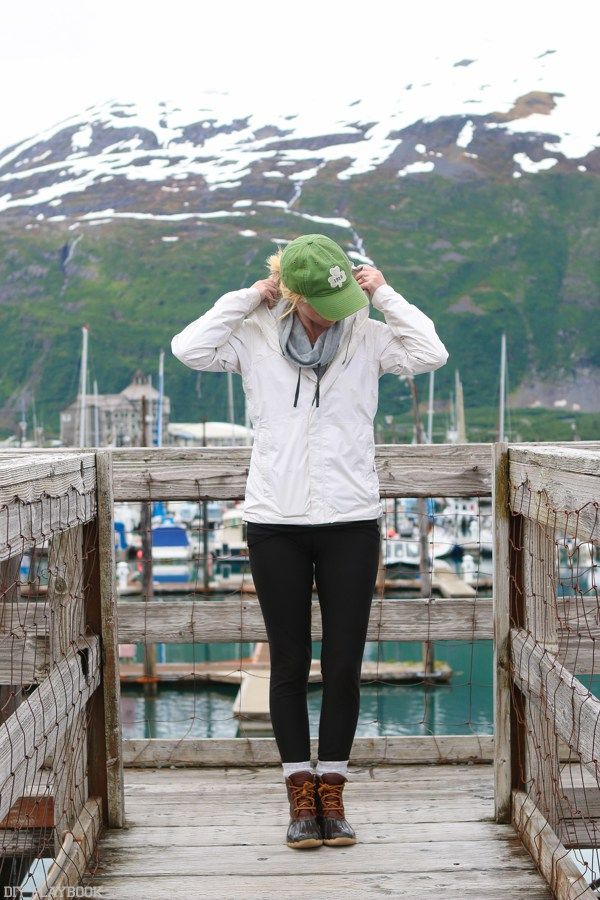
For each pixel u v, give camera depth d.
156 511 50.78
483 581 35.66
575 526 2.41
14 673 3.25
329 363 2.97
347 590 2.97
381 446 3.88
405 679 21.25
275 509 2.96
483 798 3.46
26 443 138.50
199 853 2.98
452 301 181.62
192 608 3.91
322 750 3.04
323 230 199.12
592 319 178.88
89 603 3.19
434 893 2.67
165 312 179.50
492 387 164.25
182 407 160.12
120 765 3.20
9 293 192.12
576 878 2.49
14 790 2.18
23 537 2.22
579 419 153.88
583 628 3.52
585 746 2.34
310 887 2.72
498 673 3.18
